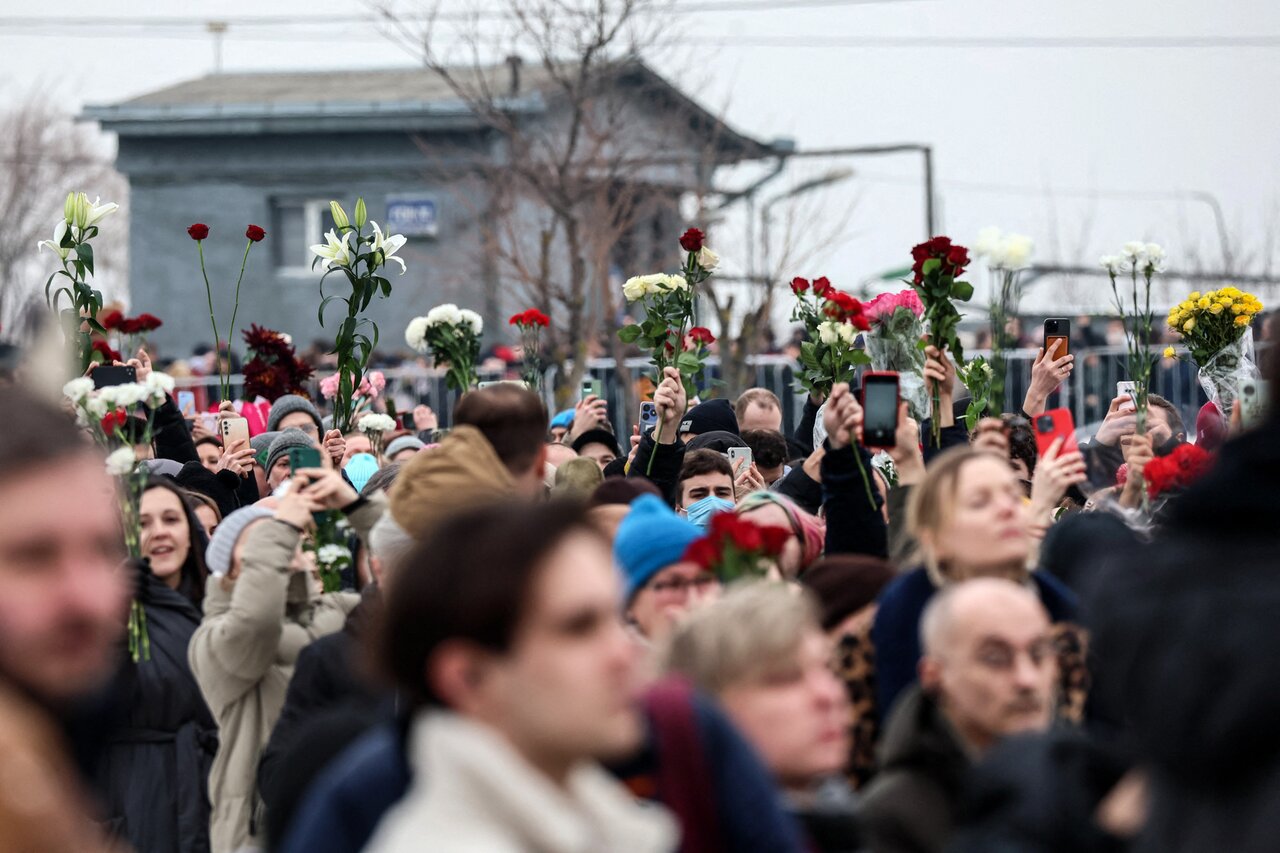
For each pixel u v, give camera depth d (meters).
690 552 9.05
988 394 14.73
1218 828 5.51
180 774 11.67
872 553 11.82
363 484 18.02
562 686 5.35
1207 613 5.66
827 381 15.23
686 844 6.04
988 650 7.46
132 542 11.97
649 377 17.66
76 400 12.12
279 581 11.09
